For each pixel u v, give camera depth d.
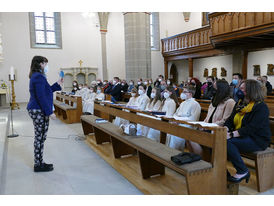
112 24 17.78
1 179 3.49
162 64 19.91
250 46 11.32
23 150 5.05
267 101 5.34
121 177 3.61
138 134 3.92
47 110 3.48
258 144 3.00
